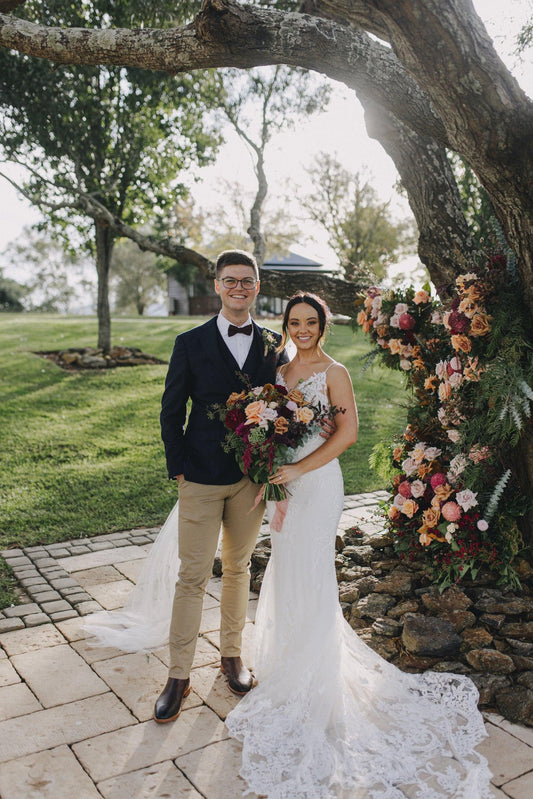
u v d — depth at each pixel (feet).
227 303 9.71
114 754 8.52
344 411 9.60
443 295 13.60
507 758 8.40
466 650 10.68
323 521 9.60
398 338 14.34
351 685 9.62
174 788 7.91
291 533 9.61
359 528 16.03
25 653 11.16
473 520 12.04
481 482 12.48
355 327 17.19
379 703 9.39
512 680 9.91
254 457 9.22
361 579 13.05
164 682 10.32
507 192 10.04
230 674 10.19
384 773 8.07
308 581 9.52
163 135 39.34
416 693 9.74
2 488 20.92
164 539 12.10
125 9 27.07
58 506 19.47
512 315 11.24
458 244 14.47
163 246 23.38
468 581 12.41
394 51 8.75
